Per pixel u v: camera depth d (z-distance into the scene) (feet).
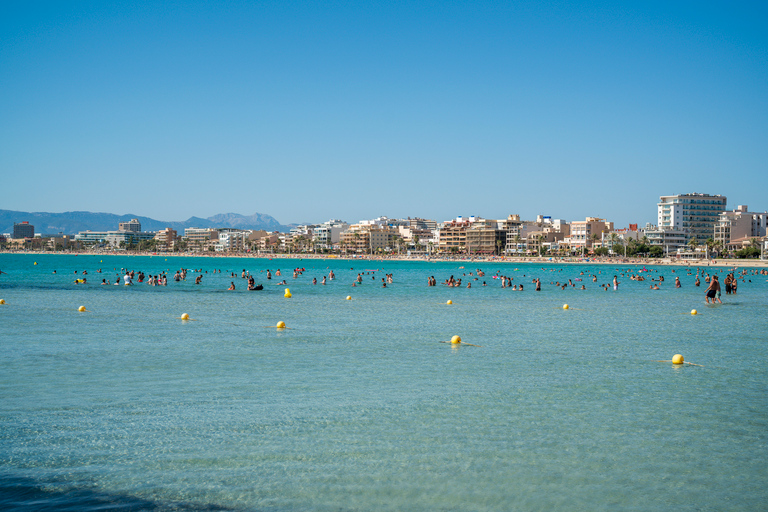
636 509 39.04
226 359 86.38
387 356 90.02
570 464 45.91
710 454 48.26
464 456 47.14
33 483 41.55
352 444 49.44
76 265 611.47
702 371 79.61
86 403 60.90
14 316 136.77
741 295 234.17
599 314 156.97
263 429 53.06
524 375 76.64
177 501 39.17
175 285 274.16
